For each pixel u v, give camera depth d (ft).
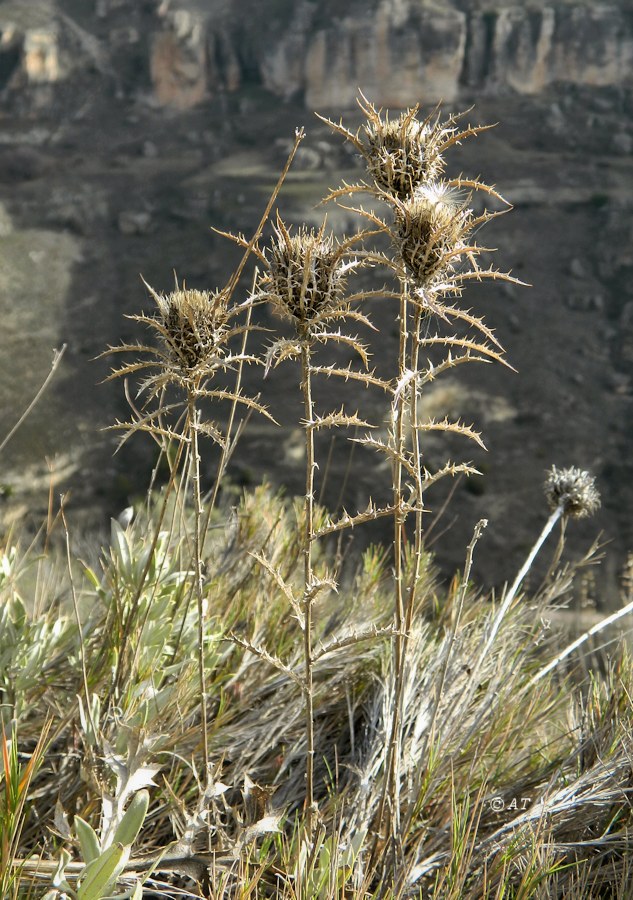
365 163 5.76
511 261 188.55
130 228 200.23
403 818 6.85
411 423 5.65
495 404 153.07
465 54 261.65
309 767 5.95
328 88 261.44
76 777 6.68
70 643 7.93
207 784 6.05
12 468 119.44
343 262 5.32
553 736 9.11
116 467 124.88
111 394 141.18
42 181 223.71
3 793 5.55
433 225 5.18
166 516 9.00
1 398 136.26
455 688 8.41
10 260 181.47
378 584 10.16
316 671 8.35
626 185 214.69
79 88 264.72
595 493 9.22
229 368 5.54
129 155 242.58
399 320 5.53
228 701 7.84
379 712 8.05
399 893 5.79
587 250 192.44
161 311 5.45
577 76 267.39
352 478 124.57
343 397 137.28
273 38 265.95
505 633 9.29
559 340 168.86
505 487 134.21
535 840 6.32
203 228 198.08
